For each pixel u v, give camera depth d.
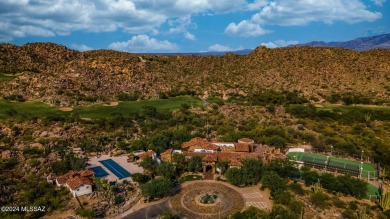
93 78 188.12
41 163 82.00
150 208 66.12
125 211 65.00
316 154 96.69
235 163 82.62
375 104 165.00
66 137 103.19
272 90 185.62
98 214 62.91
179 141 101.06
